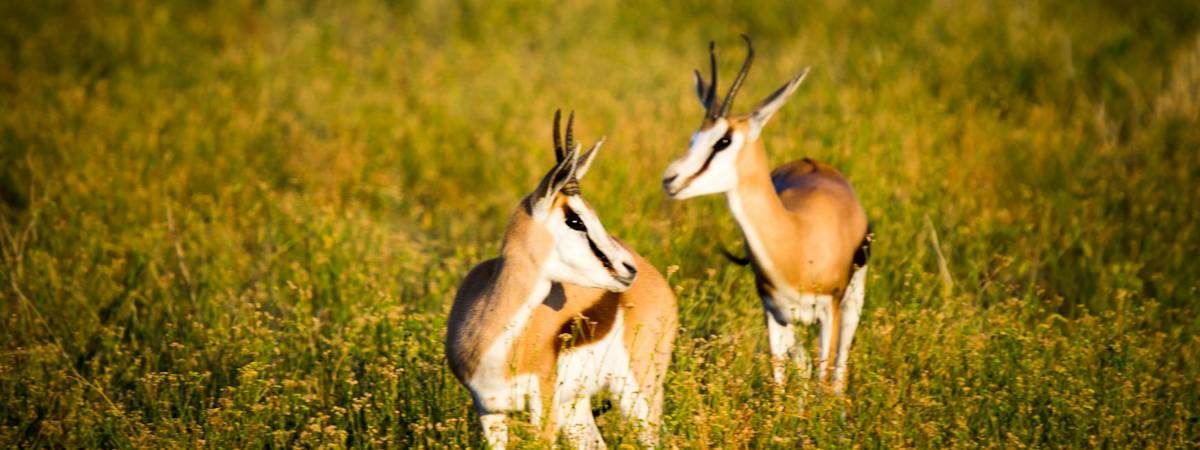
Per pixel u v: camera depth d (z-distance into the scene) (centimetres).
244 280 3147
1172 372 2408
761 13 6178
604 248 2003
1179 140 3972
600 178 3638
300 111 4559
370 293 2909
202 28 5838
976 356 2384
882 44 5400
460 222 3709
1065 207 3403
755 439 2219
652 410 2281
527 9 6228
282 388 2439
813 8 6175
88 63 5203
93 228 3225
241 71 5009
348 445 2309
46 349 2511
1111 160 3853
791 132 3819
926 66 5006
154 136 3938
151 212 3462
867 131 3709
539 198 1966
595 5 6331
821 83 4750
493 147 4156
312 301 3020
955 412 2277
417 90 4850
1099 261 3108
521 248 2005
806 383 2280
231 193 3606
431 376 2364
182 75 5034
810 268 2517
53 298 2894
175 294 2998
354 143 4147
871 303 2853
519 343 2022
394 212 3812
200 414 2284
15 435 2286
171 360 2692
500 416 2111
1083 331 2547
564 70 5156
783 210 2511
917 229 3219
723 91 4794
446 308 2788
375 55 5300
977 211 3422
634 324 2239
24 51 5188
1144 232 3316
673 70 5209
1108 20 5797
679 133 4056
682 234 3117
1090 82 4844
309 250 3172
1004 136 4025
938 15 5859
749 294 2878
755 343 2645
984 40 5331
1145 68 4944
